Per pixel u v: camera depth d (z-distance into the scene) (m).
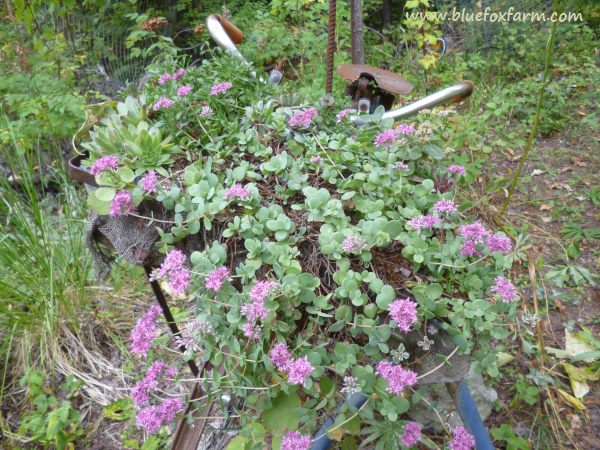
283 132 1.15
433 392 1.45
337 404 1.03
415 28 3.95
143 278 2.33
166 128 1.15
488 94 3.77
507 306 0.90
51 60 3.44
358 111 1.31
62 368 1.94
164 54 1.45
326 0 4.01
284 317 0.92
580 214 2.69
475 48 4.50
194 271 0.92
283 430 0.97
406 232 0.97
